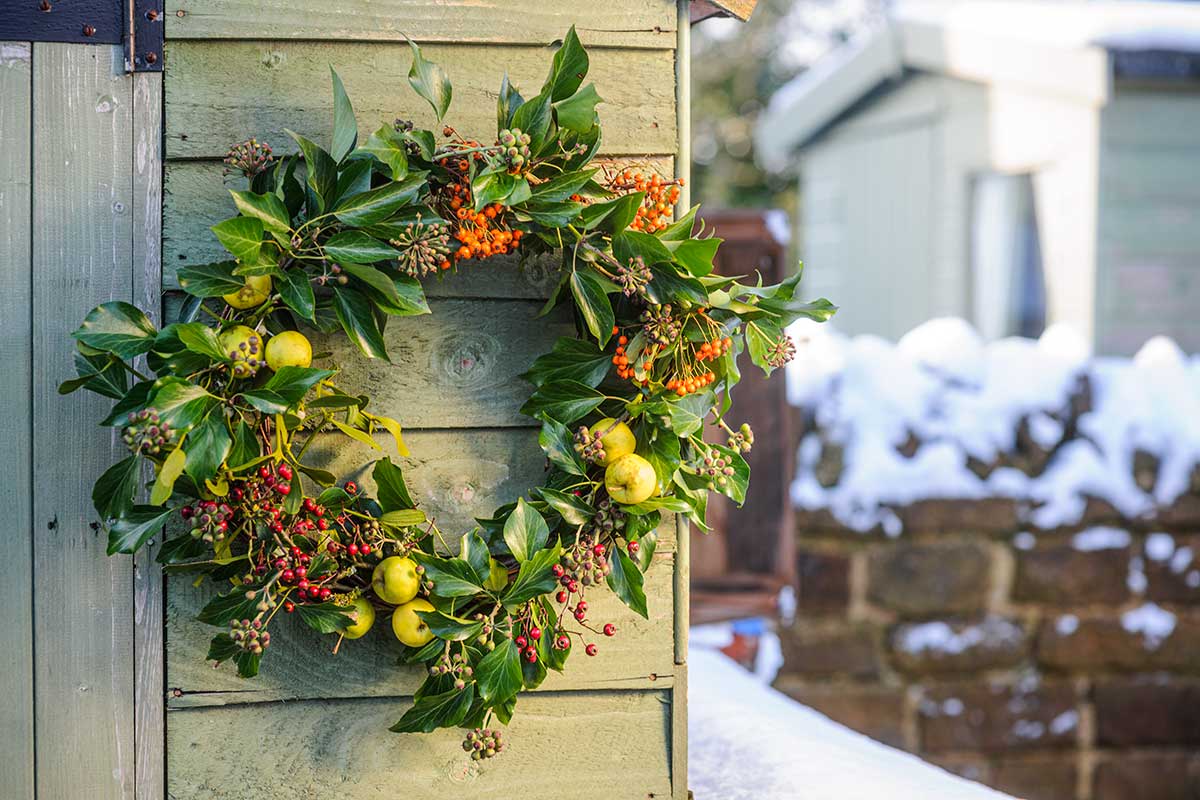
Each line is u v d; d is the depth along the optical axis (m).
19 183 1.65
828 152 8.05
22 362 1.66
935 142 7.07
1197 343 6.49
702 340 1.70
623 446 1.69
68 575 1.67
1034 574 3.92
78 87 1.66
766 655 3.78
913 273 7.24
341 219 1.56
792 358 1.76
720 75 11.87
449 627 1.63
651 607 1.80
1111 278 6.43
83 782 1.68
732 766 2.27
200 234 1.68
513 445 1.76
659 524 1.80
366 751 1.75
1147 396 4.05
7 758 1.67
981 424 3.96
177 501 1.68
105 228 1.67
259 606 1.56
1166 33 6.17
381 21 1.70
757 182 11.84
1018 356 4.08
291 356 1.57
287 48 1.69
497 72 1.74
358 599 1.68
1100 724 3.97
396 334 1.73
